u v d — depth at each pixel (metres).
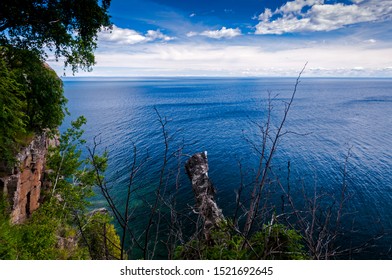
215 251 5.91
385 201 49.28
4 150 16.86
